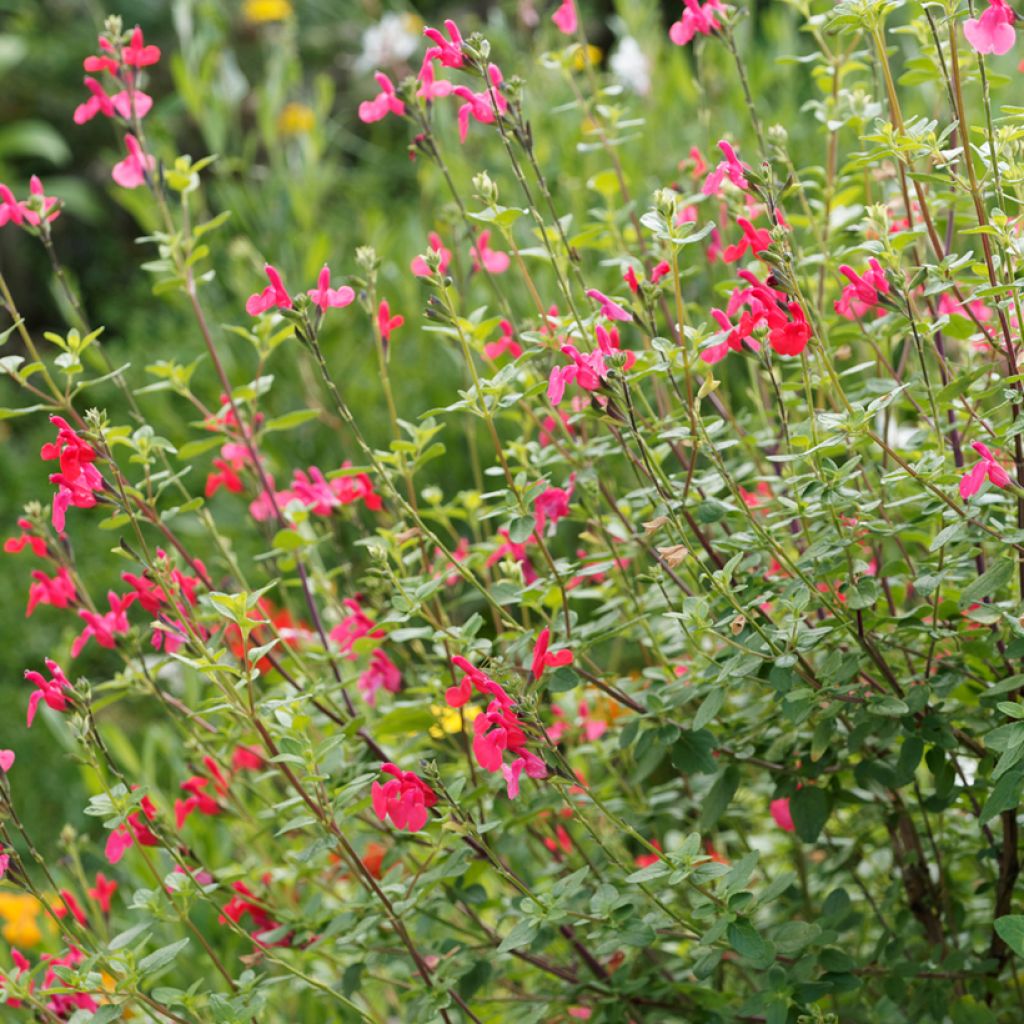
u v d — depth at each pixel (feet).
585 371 8.98
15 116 45.09
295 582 12.00
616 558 10.73
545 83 23.40
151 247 42.29
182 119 40.88
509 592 10.25
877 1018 10.62
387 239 24.25
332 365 22.67
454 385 22.57
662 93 22.25
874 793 10.91
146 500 11.56
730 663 9.57
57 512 9.82
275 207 24.09
